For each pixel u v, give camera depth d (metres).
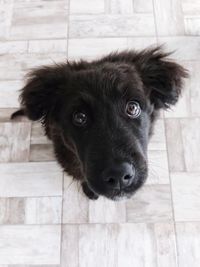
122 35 0.51
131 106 0.31
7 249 0.41
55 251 0.41
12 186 0.43
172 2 0.53
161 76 0.35
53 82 0.35
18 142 0.45
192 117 0.46
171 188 0.43
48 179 0.43
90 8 0.53
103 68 0.33
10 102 0.48
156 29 0.51
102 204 0.42
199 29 0.51
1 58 0.50
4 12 0.53
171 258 0.40
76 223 0.41
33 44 0.51
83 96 0.31
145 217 0.41
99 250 0.40
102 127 0.30
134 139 0.30
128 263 0.40
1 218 0.42
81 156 0.31
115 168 0.29
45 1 0.53
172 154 0.44
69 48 0.50
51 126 0.37
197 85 0.47
